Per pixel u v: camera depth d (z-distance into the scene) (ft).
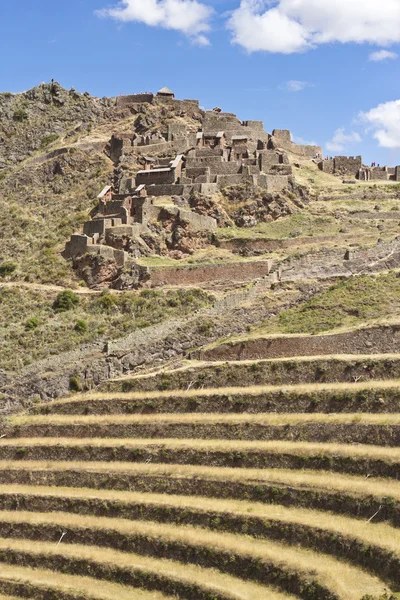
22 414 240.12
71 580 186.09
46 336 276.21
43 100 535.19
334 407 201.87
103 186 414.82
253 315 265.34
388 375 205.98
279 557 168.14
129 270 314.35
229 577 171.53
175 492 199.00
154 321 271.49
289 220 358.02
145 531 188.65
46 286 324.60
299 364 217.56
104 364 248.32
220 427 209.36
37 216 404.98
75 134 492.54
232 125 447.42
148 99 510.99
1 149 495.82
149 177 381.19
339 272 289.94
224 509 185.57
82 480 212.64
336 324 240.12
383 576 156.66
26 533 203.62
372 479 179.42
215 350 239.71
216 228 349.41
